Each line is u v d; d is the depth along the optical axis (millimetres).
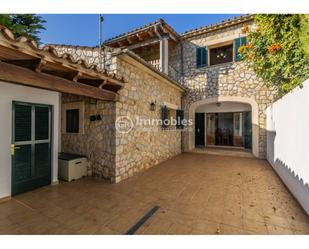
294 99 3381
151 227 2479
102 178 4605
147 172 5258
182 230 2404
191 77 8961
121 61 4477
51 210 2965
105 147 4531
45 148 4078
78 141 5113
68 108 5309
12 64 2342
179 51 9266
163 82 6891
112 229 2434
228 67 8023
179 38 8898
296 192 3246
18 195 3553
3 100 3273
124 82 4145
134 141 5066
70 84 3037
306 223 2531
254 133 7484
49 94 4105
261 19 4770
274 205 3094
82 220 2660
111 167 4406
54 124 4234
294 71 4418
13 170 3471
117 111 4367
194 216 2764
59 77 2844
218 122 10508
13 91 3422
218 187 4012
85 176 4828
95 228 2459
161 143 6711
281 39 4594
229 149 9250
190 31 8578
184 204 3178
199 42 8750
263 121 7293
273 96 7090
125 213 2869
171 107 7613
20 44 2037
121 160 4523
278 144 4809
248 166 5938
